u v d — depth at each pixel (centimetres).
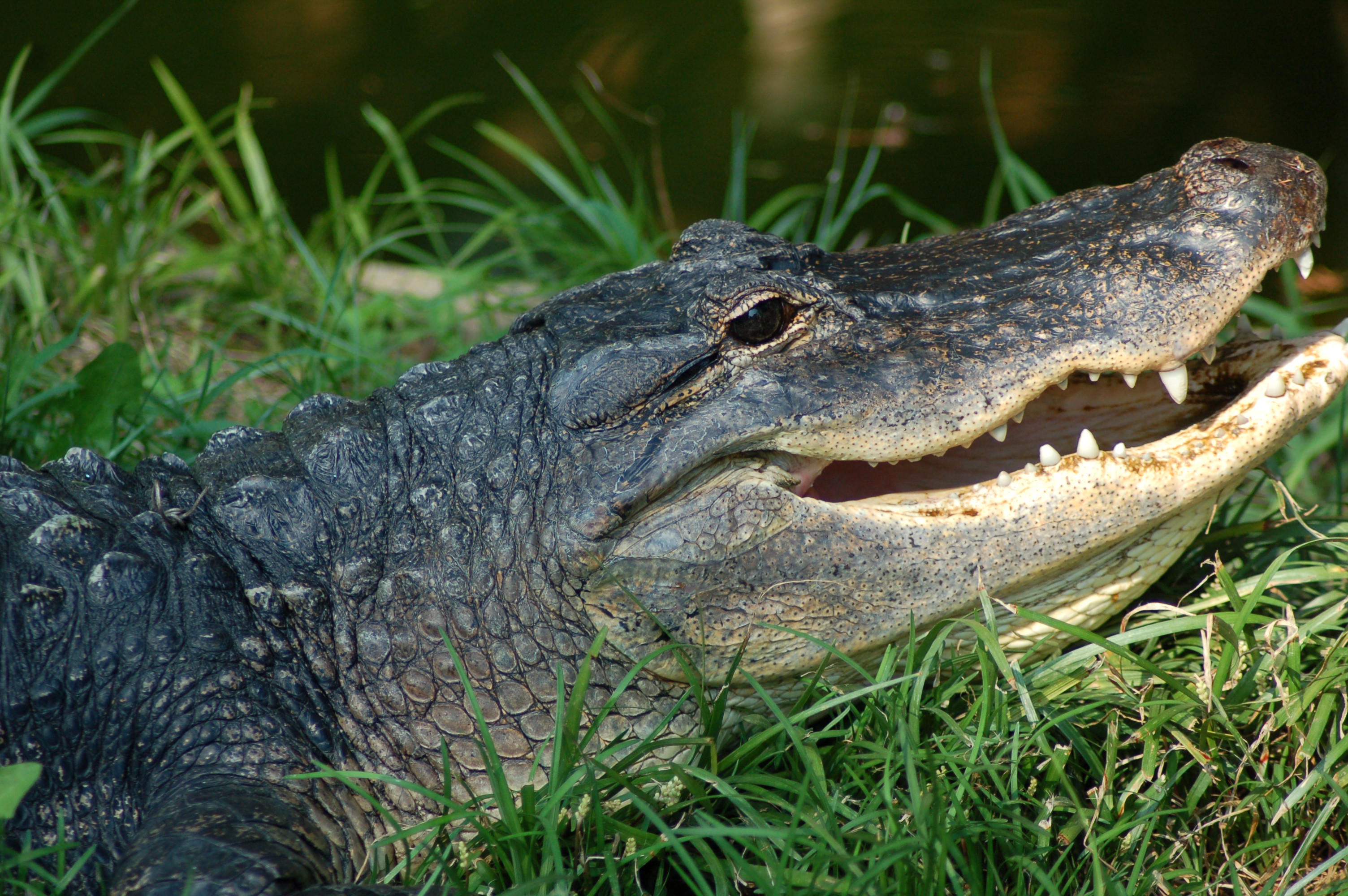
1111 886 657
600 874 700
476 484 762
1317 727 712
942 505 764
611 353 749
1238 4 3756
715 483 736
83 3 4022
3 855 680
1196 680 755
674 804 733
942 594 765
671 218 1770
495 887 682
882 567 752
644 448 724
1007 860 653
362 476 779
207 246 1944
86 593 722
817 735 734
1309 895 668
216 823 645
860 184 1659
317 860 673
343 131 2909
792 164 2644
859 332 774
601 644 704
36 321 1350
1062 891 669
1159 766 733
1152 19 3628
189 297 1653
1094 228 820
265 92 3161
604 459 730
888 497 770
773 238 877
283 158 2744
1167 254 770
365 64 3425
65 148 2786
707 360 745
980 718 712
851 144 2748
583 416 741
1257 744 721
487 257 2180
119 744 707
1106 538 768
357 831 727
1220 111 2881
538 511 744
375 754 743
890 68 3231
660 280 832
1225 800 730
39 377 1299
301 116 3002
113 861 704
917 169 2605
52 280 1495
